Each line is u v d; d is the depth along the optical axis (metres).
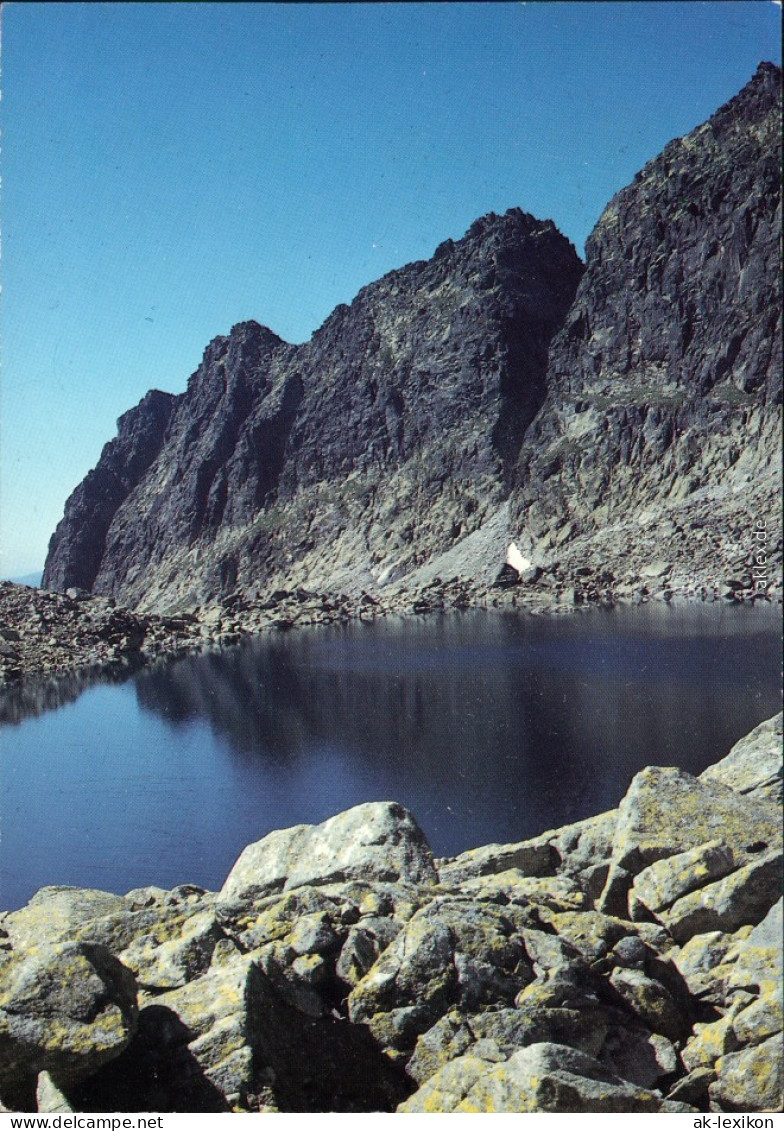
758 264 176.38
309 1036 9.73
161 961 10.76
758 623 81.94
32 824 29.88
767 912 11.62
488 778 34.72
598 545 155.75
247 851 14.04
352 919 11.27
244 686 63.12
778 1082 9.38
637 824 13.32
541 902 12.17
